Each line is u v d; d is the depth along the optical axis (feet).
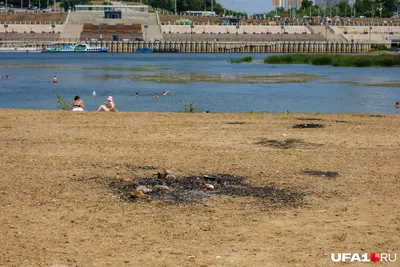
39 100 187.52
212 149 70.90
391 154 68.74
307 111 160.35
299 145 74.28
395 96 202.08
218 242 40.29
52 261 36.83
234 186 54.19
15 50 604.08
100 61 447.42
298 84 250.16
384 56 427.74
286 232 42.34
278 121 97.14
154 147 71.87
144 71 334.85
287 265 36.42
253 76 297.33
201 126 90.12
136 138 78.38
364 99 192.44
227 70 346.54
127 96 201.87
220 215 46.03
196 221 44.60
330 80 271.49
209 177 56.24
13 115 102.01
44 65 389.19
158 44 650.43
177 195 51.21
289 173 59.06
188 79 276.82
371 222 44.57
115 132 83.41
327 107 170.40
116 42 638.53
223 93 212.23
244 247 39.40
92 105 174.70
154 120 97.14
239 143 75.15
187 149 70.79
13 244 39.63
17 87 234.17
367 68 371.97
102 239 40.75
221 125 91.45
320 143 75.82
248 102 183.93
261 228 43.19
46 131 83.66
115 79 275.80
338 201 49.85
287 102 184.14
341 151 70.44
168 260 37.11
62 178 56.08
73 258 37.37
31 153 67.41
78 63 416.87
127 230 42.57
